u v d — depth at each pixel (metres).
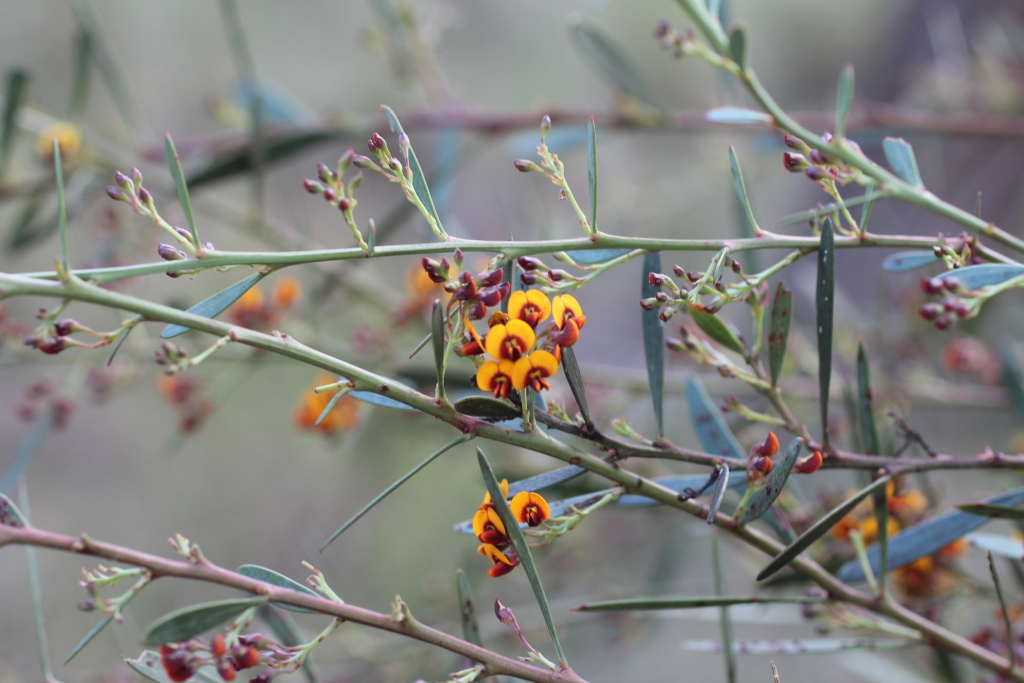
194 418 1.26
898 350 1.30
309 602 0.82
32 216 1.24
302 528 2.29
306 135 1.32
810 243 0.86
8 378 2.50
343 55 2.57
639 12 2.53
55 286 0.81
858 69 2.29
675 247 0.85
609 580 1.48
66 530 2.29
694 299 0.84
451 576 1.58
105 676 1.19
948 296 0.85
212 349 0.82
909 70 1.85
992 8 1.78
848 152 0.88
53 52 2.35
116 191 0.82
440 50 2.55
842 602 0.89
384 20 1.33
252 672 1.11
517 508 0.84
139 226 1.22
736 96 1.09
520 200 2.12
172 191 1.23
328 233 2.19
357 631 1.35
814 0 2.62
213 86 2.53
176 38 2.53
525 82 2.60
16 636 2.03
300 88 2.52
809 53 2.63
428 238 1.26
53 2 2.36
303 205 2.18
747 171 1.84
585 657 1.50
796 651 0.91
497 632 1.37
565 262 0.84
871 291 1.73
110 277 0.82
